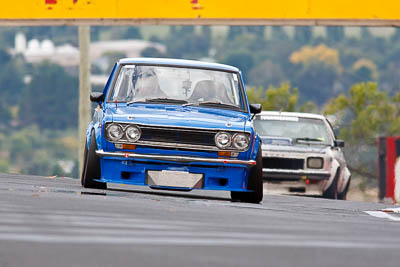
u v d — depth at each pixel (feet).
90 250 60.29
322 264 58.75
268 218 95.81
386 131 411.95
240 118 136.05
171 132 130.00
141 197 118.21
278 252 63.67
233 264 56.90
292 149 208.74
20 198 98.78
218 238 70.74
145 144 129.49
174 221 83.25
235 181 131.03
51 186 134.72
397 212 132.57
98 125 132.77
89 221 77.46
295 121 218.59
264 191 208.85
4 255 56.59
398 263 61.36
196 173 129.80
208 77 141.18
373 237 79.97
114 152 129.29
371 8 247.09
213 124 131.23
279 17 247.91
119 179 129.70
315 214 113.39
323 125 219.61
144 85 138.82
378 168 313.32
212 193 167.53
